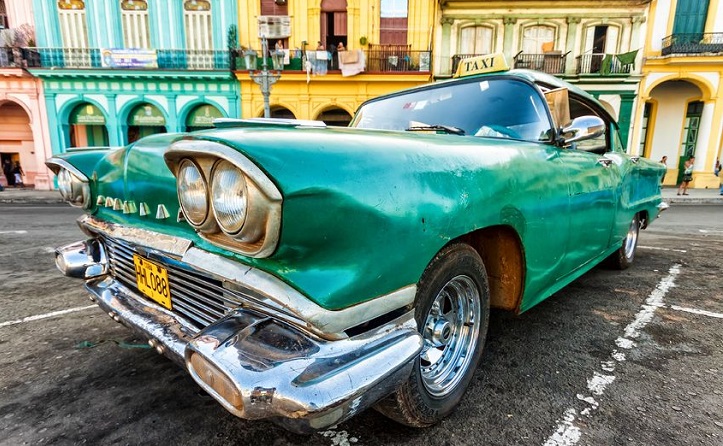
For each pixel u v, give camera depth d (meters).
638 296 3.23
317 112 16.92
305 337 1.04
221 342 1.03
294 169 0.97
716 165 17.72
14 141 18.98
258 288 1.05
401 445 1.53
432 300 1.41
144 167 1.52
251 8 16.33
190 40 16.61
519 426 1.63
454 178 1.38
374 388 1.05
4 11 17.02
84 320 2.80
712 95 16.97
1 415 1.73
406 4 16.19
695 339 2.44
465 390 1.73
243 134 1.05
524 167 1.77
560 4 16.61
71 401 1.84
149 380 2.02
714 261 4.45
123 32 16.50
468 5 16.70
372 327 1.15
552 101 2.27
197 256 1.25
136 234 1.56
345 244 1.05
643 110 17.42
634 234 4.08
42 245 5.54
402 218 1.16
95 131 18.72
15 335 2.55
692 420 1.67
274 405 0.92
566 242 2.16
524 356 2.23
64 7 16.27
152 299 1.65
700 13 16.62
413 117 2.49
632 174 3.32
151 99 17.00
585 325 2.65
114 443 1.56
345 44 16.77
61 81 16.67
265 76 11.13
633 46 16.86
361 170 1.10
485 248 1.88
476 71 2.54
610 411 1.73
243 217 0.96
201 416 1.72
